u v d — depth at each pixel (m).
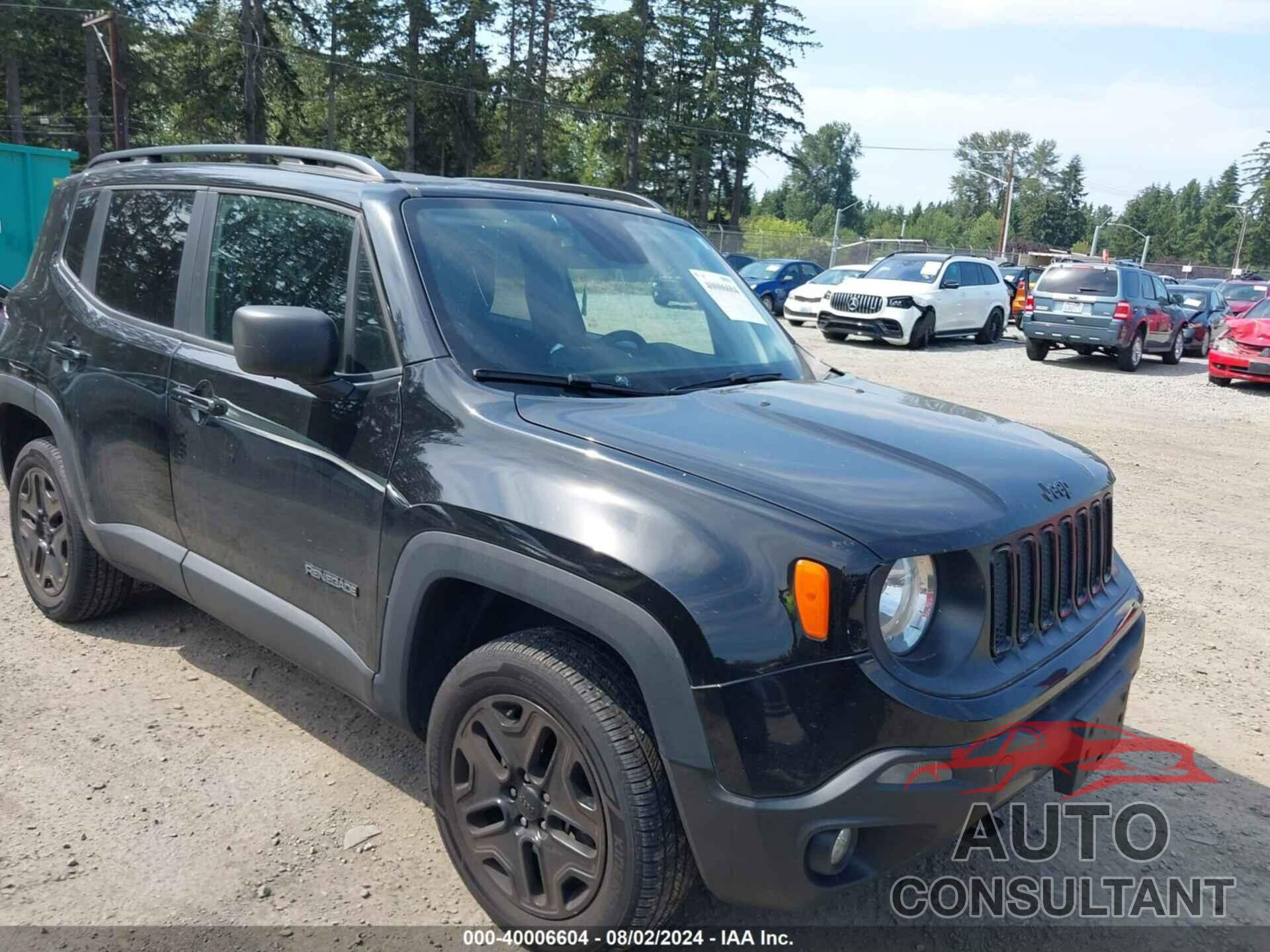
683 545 2.34
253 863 3.04
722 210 70.19
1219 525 7.63
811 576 2.24
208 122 50.69
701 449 2.60
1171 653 5.10
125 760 3.53
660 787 2.40
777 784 2.26
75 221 4.44
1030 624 2.64
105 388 3.93
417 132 57.81
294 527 3.18
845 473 2.56
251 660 4.33
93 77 43.59
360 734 3.80
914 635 2.37
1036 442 3.13
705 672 2.27
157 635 4.52
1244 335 15.59
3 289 6.84
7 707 3.83
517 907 2.68
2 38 42.31
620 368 3.17
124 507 3.95
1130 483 8.89
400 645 2.86
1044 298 18.38
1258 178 121.00
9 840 3.07
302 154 3.60
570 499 2.49
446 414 2.82
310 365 2.85
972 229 134.38
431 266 3.09
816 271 27.12
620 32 57.53
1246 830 3.53
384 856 3.11
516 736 2.63
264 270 3.46
